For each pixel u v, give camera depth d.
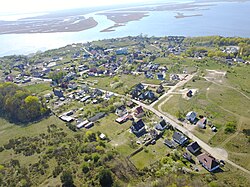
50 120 124.81
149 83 161.25
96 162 81.19
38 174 81.31
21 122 126.56
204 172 81.00
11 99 135.00
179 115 116.19
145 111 124.25
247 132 99.25
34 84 178.62
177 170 79.81
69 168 80.94
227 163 84.38
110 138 103.75
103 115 124.25
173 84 155.12
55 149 94.88
